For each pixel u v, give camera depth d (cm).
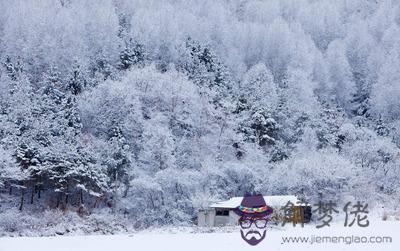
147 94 7012
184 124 6825
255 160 6412
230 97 7700
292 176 5706
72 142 5891
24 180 5422
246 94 8181
